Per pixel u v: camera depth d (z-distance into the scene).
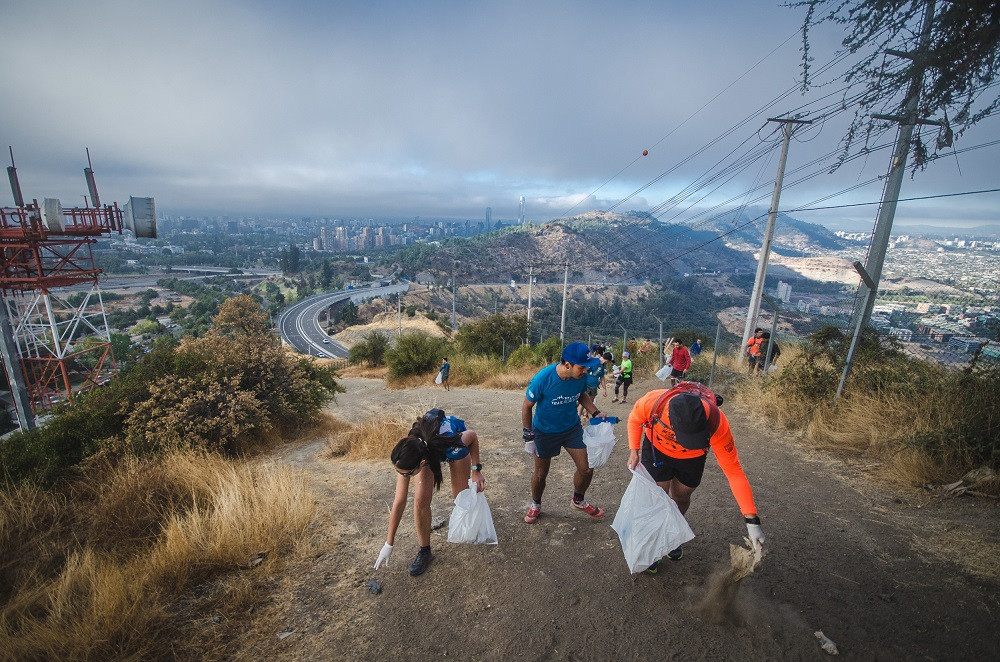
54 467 5.51
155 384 7.55
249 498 4.40
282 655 2.58
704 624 2.62
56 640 2.55
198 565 3.37
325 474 6.04
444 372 16.38
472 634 2.69
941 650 2.30
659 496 2.88
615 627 2.65
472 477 3.57
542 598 2.95
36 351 24.52
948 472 4.28
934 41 2.61
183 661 2.53
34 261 23.09
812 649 2.38
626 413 9.87
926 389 5.73
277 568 3.46
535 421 3.74
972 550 3.12
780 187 14.39
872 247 7.51
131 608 2.76
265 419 8.04
